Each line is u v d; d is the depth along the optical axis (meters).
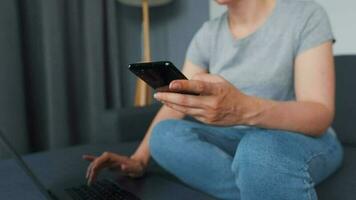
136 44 2.48
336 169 1.02
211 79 0.76
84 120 2.26
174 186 0.98
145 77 0.72
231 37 1.14
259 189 0.74
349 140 1.37
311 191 0.75
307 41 0.97
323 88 0.91
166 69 0.69
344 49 1.68
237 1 1.07
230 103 0.74
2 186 0.95
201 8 2.38
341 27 1.67
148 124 1.53
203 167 0.89
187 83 0.68
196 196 0.91
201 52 1.24
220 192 0.89
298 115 0.81
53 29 2.04
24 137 1.99
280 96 1.05
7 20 1.89
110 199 0.89
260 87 1.06
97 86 2.21
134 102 2.45
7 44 1.89
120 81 2.41
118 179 1.06
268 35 1.05
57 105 2.08
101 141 1.59
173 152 0.94
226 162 0.86
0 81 1.89
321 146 0.88
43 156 1.29
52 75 2.05
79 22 2.18
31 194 0.88
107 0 2.25
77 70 2.21
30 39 2.06
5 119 1.91
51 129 2.08
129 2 2.19
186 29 2.49
